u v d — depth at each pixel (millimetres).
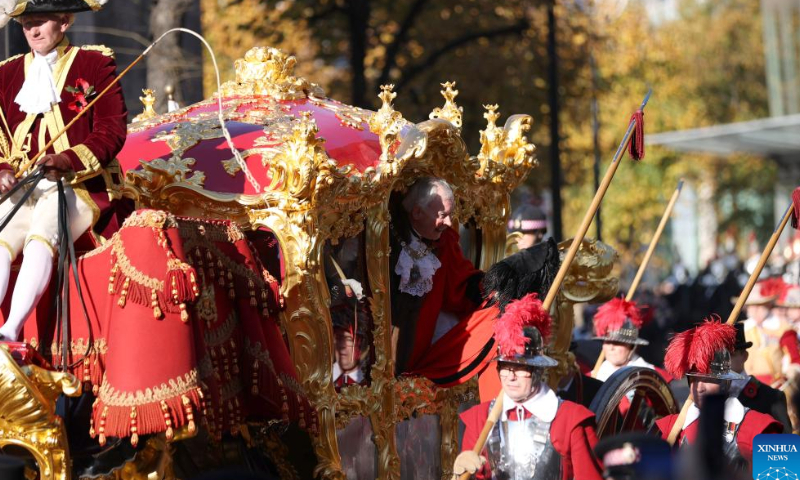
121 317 15508
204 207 19797
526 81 72750
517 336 17000
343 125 22766
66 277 16297
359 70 63812
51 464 15227
